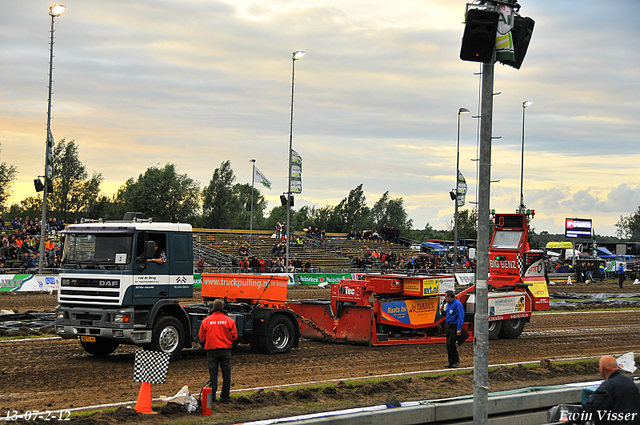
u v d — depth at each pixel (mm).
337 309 18391
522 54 8664
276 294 16188
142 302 13969
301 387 11727
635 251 72250
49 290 29938
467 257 60562
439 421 9766
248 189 127625
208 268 36219
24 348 15523
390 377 13289
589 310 31359
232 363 14477
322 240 59250
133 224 14078
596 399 7203
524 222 21859
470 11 8133
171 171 85688
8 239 34688
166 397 10312
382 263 48812
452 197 45469
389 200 129875
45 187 30375
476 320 8336
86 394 10883
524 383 13344
